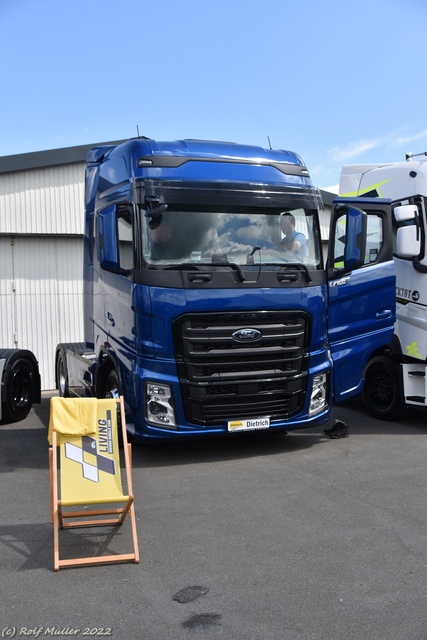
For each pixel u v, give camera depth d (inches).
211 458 283.3
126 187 280.2
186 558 175.3
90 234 349.1
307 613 143.8
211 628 138.2
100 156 340.5
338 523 199.2
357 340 319.9
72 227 542.6
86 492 177.8
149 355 265.4
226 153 287.3
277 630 136.9
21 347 538.0
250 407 278.1
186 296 263.0
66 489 177.8
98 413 190.1
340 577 161.5
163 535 192.7
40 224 534.9
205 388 269.0
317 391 293.6
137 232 266.8
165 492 235.0
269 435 327.6
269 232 281.6
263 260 275.7
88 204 354.0
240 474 256.5
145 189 268.7
